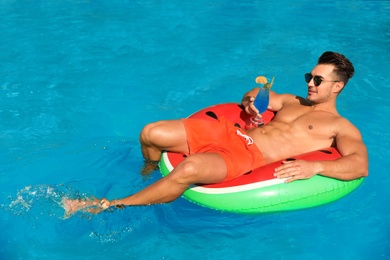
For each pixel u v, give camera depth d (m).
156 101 5.19
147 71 5.75
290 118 3.96
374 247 3.35
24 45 6.32
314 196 3.50
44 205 3.63
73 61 5.96
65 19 7.11
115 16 7.24
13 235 3.38
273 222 3.56
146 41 6.47
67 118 4.88
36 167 4.14
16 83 5.48
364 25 6.95
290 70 5.75
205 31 6.76
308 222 3.56
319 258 3.27
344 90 5.38
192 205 3.64
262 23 7.02
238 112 4.23
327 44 6.37
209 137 3.73
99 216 3.47
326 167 3.50
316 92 3.86
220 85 5.46
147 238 3.39
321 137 3.83
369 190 3.88
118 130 4.71
